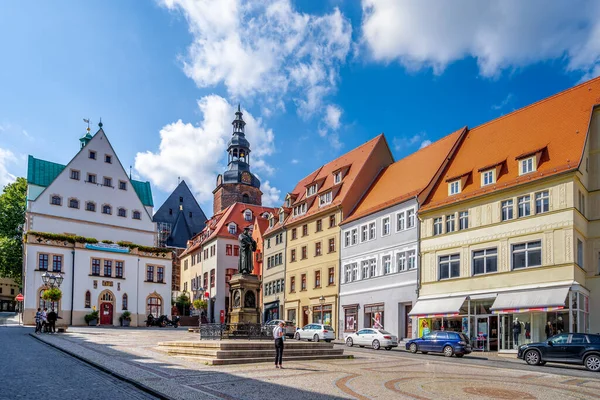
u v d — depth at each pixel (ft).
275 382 55.57
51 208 202.49
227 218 264.93
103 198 215.92
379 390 52.65
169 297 217.56
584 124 116.26
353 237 170.60
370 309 157.58
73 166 210.38
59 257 192.13
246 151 354.54
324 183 203.00
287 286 204.33
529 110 137.49
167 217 352.49
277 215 224.53
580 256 109.81
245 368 67.05
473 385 58.29
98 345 94.07
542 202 112.68
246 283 97.81
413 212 143.84
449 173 143.43
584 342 80.64
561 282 105.91
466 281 125.29
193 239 309.63
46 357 71.92
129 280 208.13
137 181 260.83
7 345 90.22
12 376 53.16
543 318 107.96
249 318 96.84
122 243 208.54
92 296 197.16
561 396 52.37
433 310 129.49
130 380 52.34
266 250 225.97
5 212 234.79
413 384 57.67
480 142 144.46
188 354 78.79
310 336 136.26
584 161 112.27
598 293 109.29
